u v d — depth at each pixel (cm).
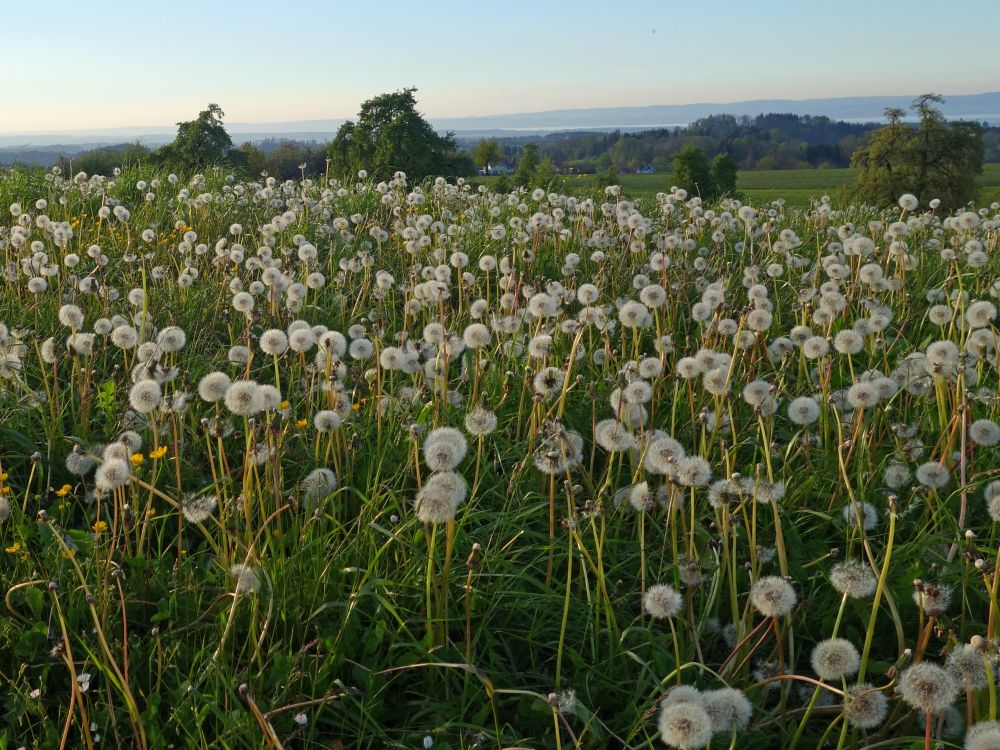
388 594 315
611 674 300
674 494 316
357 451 407
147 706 275
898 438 414
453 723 267
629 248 748
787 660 310
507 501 374
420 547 336
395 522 350
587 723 251
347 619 295
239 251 669
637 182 4672
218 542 360
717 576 315
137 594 320
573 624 325
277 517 341
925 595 256
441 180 1127
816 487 401
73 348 442
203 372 511
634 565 355
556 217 821
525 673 301
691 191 4216
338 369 429
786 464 398
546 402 427
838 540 378
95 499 378
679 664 275
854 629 322
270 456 347
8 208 953
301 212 891
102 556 326
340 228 857
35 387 492
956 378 427
